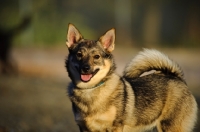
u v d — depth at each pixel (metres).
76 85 7.50
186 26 55.69
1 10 46.09
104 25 57.22
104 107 7.35
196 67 26.48
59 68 24.91
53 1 48.66
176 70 8.41
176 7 55.94
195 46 48.34
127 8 54.72
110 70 7.63
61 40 47.44
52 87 17.66
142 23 57.22
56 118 12.12
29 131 10.37
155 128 8.38
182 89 8.20
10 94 15.55
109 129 7.45
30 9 40.81
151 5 54.31
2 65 20.89
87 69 7.31
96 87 7.40
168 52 39.12
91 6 58.53
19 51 36.09
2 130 9.94
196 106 8.42
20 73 21.45
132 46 47.50
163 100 8.04
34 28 44.94
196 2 54.88
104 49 7.78
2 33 21.00
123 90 7.58
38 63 26.89
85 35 49.06
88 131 7.55
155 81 8.14
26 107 13.48
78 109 7.50
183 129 8.16
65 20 50.38
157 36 54.41
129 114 7.62
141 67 8.41
